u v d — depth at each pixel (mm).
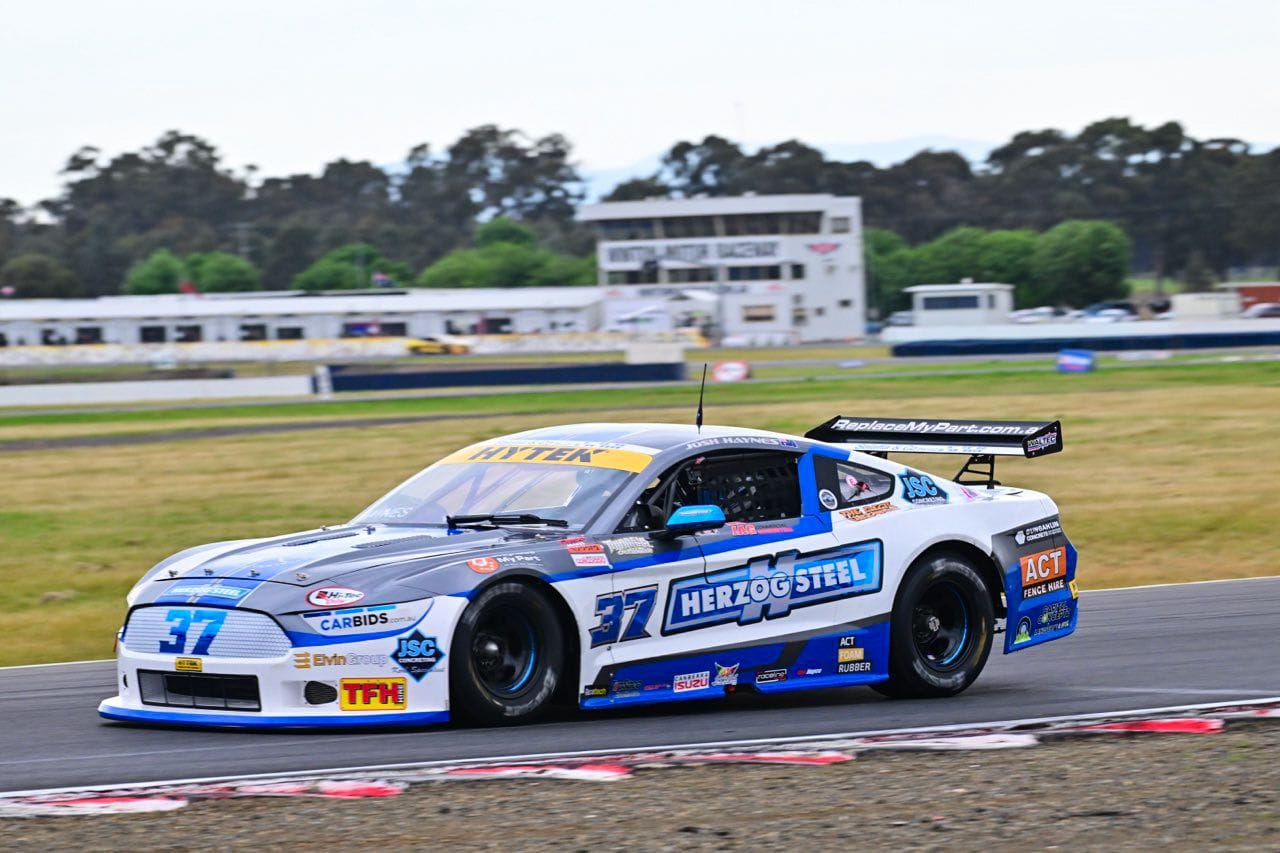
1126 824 10938
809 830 10797
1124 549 36250
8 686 19141
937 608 17156
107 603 30391
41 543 40438
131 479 57875
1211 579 30422
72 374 174125
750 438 16672
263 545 15664
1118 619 23812
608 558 14883
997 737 14078
